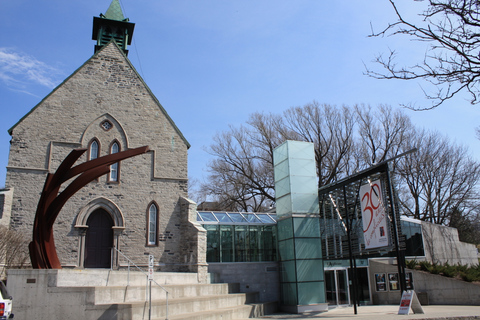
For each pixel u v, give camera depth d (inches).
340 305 970.1
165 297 702.5
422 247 1180.5
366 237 773.3
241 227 1020.5
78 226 842.2
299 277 887.1
